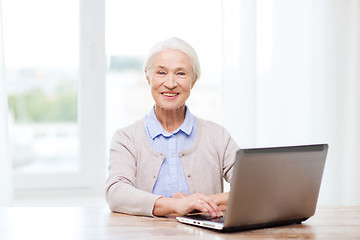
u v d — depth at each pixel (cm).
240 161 128
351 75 302
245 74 287
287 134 295
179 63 183
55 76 305
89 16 301
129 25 305
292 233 138
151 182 187
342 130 302
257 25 288
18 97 302
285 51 293
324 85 299
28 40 300
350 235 136
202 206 151
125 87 312
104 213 167
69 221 153
